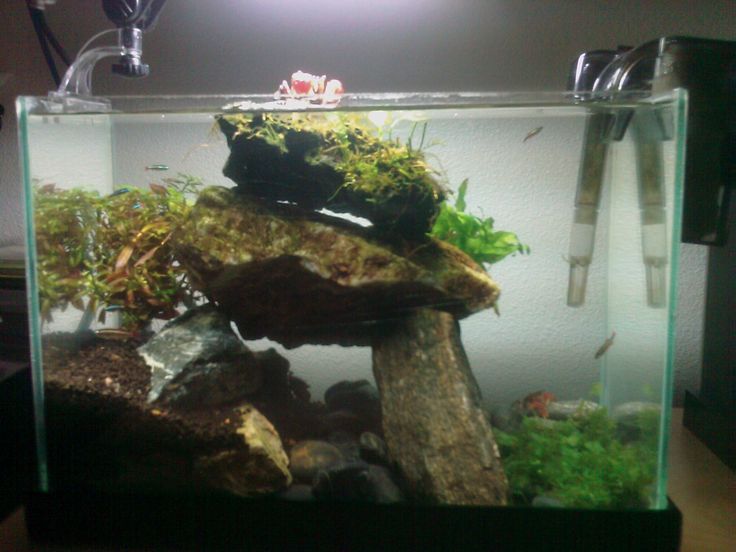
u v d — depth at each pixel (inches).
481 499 35.7
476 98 38.4
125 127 41.8
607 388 38.7
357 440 37.2
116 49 49.5
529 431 37.6
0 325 53.8
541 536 35.4
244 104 40.4
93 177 41.7
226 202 40.6
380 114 38.9
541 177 39.2
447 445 36.2
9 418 43.8
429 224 39.7
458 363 37.5
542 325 39.5
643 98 36.9
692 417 57.6
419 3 59.9
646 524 34.7
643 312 36.7
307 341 39.2
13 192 64.9
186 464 36.9
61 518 38.0
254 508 36.8
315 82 49.3
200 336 39.0
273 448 36.5
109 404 36.7
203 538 37.3
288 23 60.9
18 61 63.0
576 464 36.3
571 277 39.4
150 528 37.5
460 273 38.5
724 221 48.8
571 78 54.6
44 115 38.2
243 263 38.7
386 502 36.2
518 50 60.0
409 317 38.5
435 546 36.0
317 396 38.7
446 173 39.6
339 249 38.4
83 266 41.4
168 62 62.0
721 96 46.4
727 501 44.6
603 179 38.6
